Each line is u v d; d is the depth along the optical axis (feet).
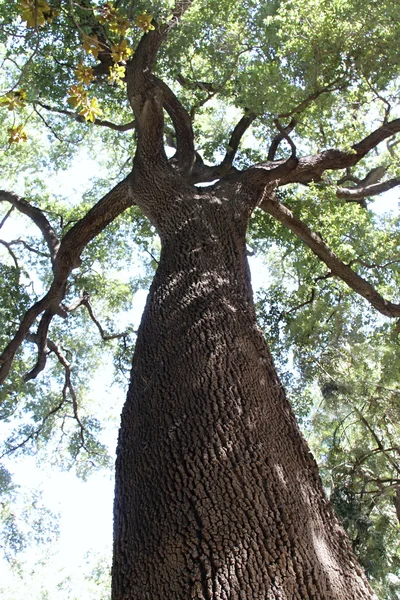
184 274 21.06
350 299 41.52
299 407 41.27
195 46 35.65
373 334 39.83
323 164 30.83
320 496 15.94
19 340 30.58
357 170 46.62
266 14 33.88
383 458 35.60
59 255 30.04
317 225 36.58
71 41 35.81
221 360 17.65
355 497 34.68
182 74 39.42
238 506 13.96
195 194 25.64
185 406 16.29
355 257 40.34
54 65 38.09
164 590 12.67
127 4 31.12
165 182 25.63
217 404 16.26
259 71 28.78
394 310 32.55
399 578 35.17
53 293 30.94
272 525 13.84
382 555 31.83
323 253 32.40
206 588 12.48
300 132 37.78
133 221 47.03
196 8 35.40
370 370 37.09
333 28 30.27
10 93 16.15
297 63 31.27
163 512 14.02
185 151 27.91
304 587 12.98
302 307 42.60
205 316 19.04
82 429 45.57
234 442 15.38
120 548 14.20
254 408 16.62
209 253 22.31
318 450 42.75
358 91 32.32
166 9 29.96
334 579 13.62
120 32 16.37
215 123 45.27
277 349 42.22
